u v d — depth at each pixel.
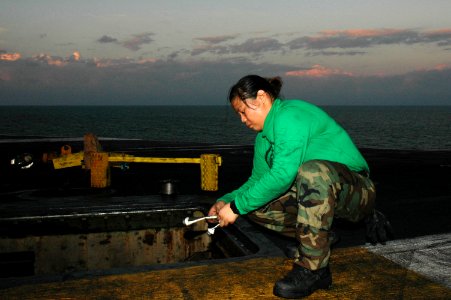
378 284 2.03
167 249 4.40
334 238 2.12
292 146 1.83
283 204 2.16
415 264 2.31
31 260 4.07
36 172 7.68
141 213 4.32
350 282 2.06
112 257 4.26
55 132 61.84
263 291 1.95
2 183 6.36
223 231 3.71
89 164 6.98
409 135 61.78
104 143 12.39
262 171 2.26
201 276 2.16
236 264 2.36
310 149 1.94
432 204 4.94
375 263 2.33
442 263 2.33
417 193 5.68
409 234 3.61
